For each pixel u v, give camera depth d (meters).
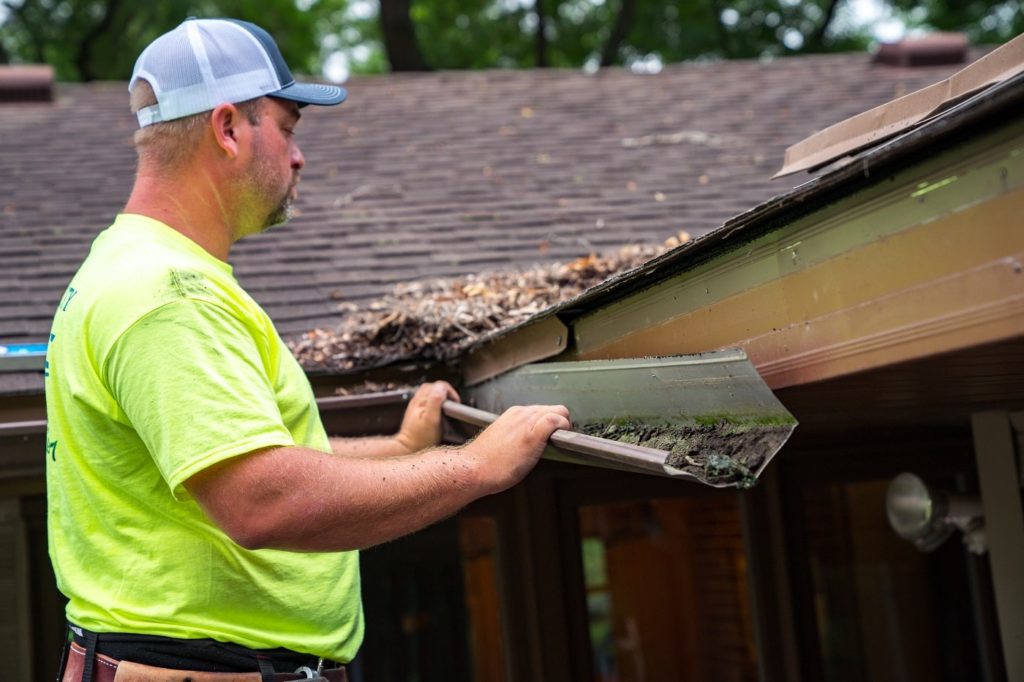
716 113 7.04
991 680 4.54
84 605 2.01
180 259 1.98
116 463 1.98
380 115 7.03
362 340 3.56
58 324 2.07
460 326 3.40
